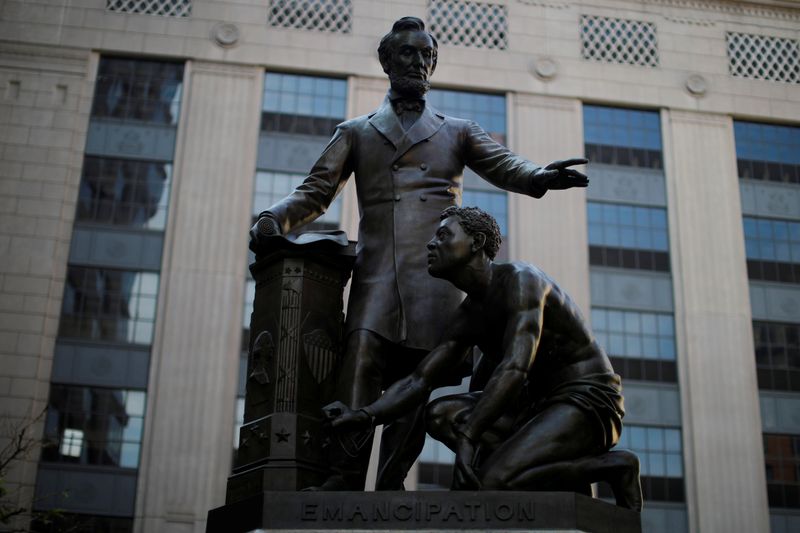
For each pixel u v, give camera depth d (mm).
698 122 27500
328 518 3586
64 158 24891
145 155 25094
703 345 25188
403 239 4695
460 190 5016
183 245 24203
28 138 24969
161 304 23688
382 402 4105
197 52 25969
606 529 3709
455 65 26703
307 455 4020
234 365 23359
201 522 22016
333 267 4414
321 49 26406
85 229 24344
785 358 25594
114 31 25953
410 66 4996
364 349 4410
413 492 3617
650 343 25078
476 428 3834
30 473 21984
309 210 4824
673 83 27703
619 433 4148
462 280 4180
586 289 25125
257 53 26125
